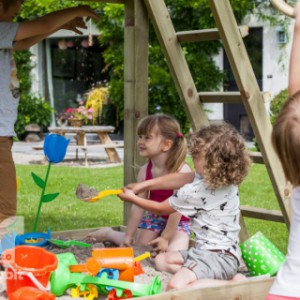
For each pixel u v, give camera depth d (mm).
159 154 4082
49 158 4188
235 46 4043
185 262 3480
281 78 13148
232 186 3473
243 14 13055
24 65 14922
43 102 15094
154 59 13445
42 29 4262
